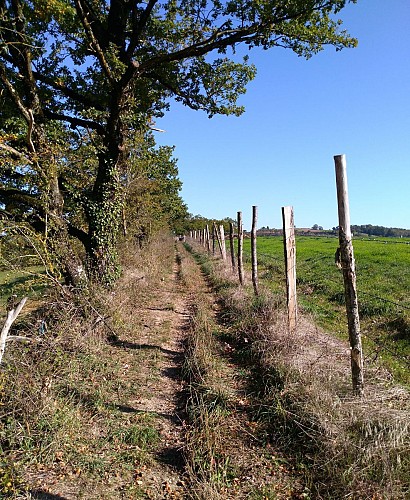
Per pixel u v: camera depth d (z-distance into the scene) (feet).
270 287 48.49
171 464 16.44
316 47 40.32
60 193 38.70
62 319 27.37
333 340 27.17
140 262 62.23
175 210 142.92
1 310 27.22
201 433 17.42
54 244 33.47
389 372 22.47
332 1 34.32
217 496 13.79
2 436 15.94
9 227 27.37
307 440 16.51
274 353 23.61
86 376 23.35
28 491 14.14
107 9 45.80
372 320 34.76
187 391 22.56
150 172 68.08
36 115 37.52
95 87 46.96
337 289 46.16
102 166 42.16
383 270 55.52
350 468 13.92
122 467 15.99
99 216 41.52
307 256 85.87
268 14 34.88
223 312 39.78
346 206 18.01
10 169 34.65
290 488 14.56
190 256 121.70
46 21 34.88
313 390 18.16
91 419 19.21
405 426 14.88
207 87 47.65
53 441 16.33
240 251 48.65
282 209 27.84
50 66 44.32
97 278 38.99
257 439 17.44
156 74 45.98
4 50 32.83
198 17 39.88
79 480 15.05
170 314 41.81
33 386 18.08
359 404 16.52
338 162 18.04
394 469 13.73
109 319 32.55
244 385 22.76
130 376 24.67
